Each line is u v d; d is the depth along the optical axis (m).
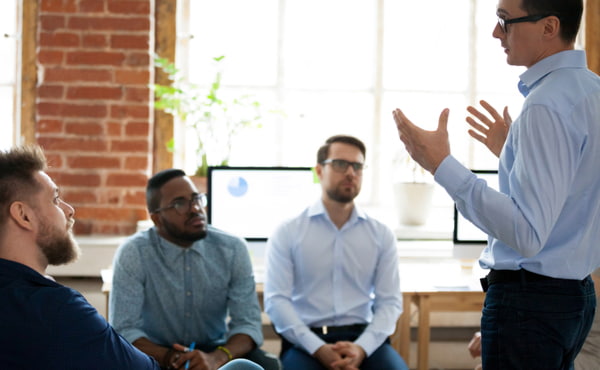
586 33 3.99
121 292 2.57
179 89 3.61
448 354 3.88
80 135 3.75
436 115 4.19
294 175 3.31
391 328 2.83
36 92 3.84
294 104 4.12
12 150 1.45
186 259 2.66
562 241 1.58
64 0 3.70
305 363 2.71
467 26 4.16
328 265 2.97
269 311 2.90
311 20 4.12
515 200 1.50
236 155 4.05
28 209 1.41
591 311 1.66
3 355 1.32
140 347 2.49
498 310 1.64
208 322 2.70
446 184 1.56
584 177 1.54
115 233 3.79
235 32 4.07
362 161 2.99
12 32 3.89
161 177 2.65
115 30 3.72
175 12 3.90
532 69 1.62
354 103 4.16
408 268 3.52
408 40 4.16
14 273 1.38
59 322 1.34
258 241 3.29
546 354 1.60
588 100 1.53
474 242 3.28
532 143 1.50
